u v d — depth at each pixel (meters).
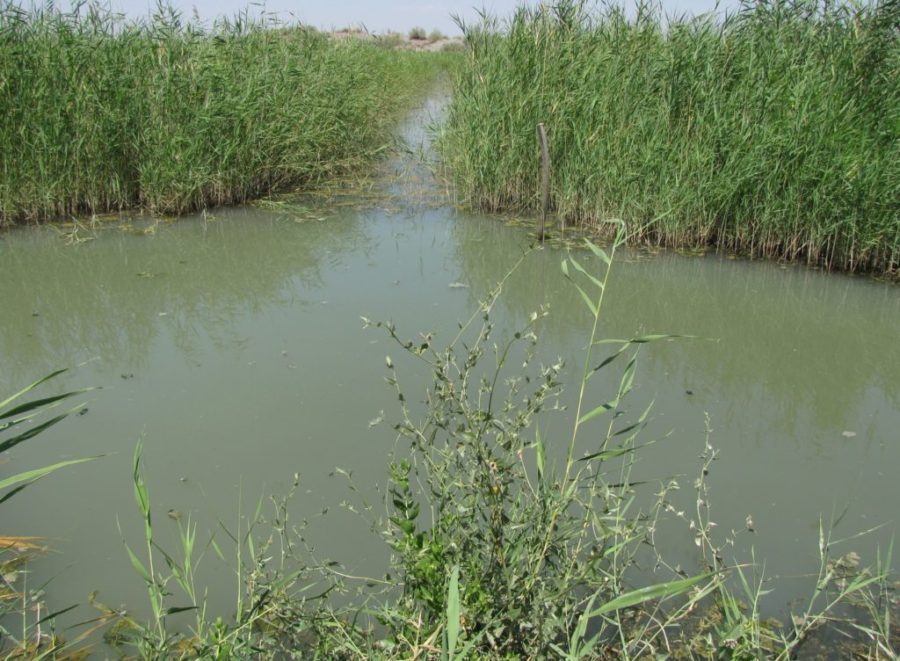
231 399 4.07
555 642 2.23
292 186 9.19
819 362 4.72
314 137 9.24
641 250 6.89
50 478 3.35
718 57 7.09
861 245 6.20
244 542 2.94
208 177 7.88
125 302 5.56
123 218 7.67
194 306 5.49
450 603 1.69
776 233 6.70
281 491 3.26
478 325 5.12
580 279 6.14
